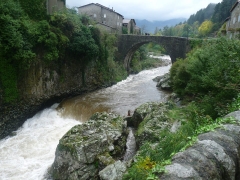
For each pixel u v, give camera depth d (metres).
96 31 25.95
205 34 60.06
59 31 20.09
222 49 10.40
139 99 23.45
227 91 8.64
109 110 19.88
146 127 12.59
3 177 11.16
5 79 14.84
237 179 3.95
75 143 10.80
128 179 4.74
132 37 34.59
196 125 6.77
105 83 28.75
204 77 10.28
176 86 19.83
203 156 3.88
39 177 11.20
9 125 15.35
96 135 11.69
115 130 12.73
